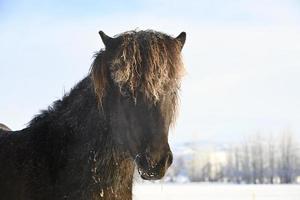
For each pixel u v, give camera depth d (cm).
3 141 557
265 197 2441
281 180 6931
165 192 2748
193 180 7381
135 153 458
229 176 7481
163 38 475
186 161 8375
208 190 3228
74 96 531
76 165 497
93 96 503
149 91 449
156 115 453
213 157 9256
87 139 499
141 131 452
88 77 524
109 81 475
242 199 2278
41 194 503
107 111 482
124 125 462
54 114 541
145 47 459
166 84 458
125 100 458
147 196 2286
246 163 7369
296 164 6994
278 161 7138
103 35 483
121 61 457
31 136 537
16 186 513
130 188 509
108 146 485
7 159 531
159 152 446
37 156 518
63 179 501
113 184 490
